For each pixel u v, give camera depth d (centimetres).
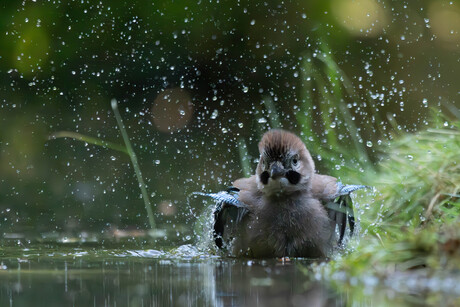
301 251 794
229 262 720
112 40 2048
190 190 1448
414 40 2211
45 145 1806
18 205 1339
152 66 2077
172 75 2078
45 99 1970
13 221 1180
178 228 1111
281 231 792
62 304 439
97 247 890
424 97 2003
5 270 639
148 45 2077
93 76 2023
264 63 2138
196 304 435
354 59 2158
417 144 953
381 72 2138
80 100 1992
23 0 1997
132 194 1438
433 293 467
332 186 841
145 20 2069
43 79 1988
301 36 2161
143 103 2036
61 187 1494
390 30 2212
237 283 534
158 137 1895
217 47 2122
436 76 2133
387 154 1074
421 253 568
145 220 1191
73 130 1888
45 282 548
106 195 1428
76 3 2034
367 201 896
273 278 564
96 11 2050
